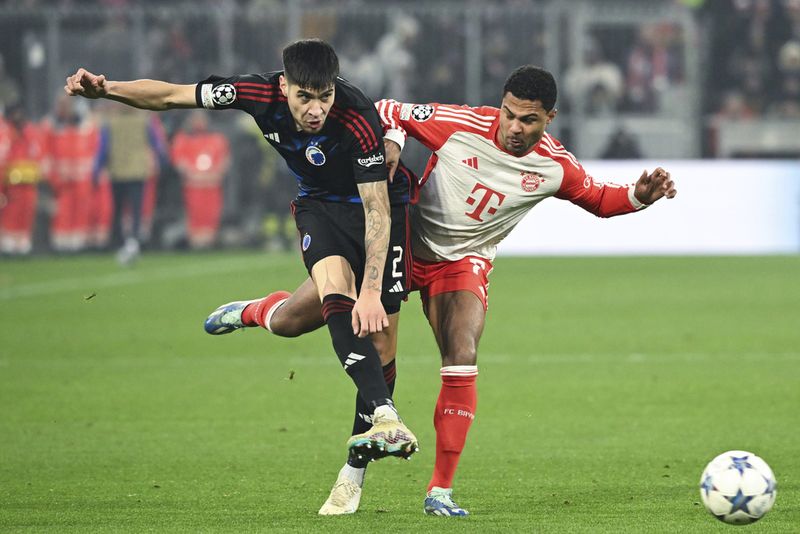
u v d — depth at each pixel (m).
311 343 44.16
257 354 41.25
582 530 18.52
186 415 30.36
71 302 55.53
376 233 19.55
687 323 47.97
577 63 88.56
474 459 25.19
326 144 19.84
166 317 50.47
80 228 84.38
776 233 82.19
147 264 76.19
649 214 82.12
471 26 87.69
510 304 54.62
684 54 91.00
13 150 81.56
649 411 30.58
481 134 21.19
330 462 24.84
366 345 19.20
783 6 95.25
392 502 21.27
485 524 19.06
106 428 28.66
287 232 87.62
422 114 21.44
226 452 25.88
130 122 75.50
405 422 29.78
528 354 40.47
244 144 87.31
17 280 65.75
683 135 89.25
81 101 83.69
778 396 32.47
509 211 21.53
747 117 90.44
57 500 21.23
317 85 18.59
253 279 64.75
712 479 17.98
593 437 27.44
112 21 86.81
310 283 21.69
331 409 31.23
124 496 21.61
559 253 82.50
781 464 24.12
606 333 45.31
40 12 85.56
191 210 85.12
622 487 22.25
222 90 19.78
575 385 34.56
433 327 21.50
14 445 26.66
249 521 19.42
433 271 21.81
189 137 84.56
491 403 31.95
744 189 82.19
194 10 86.94
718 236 82.31
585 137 88.94
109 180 80.69
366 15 90.25
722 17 94.75
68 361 39.25
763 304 54.16
